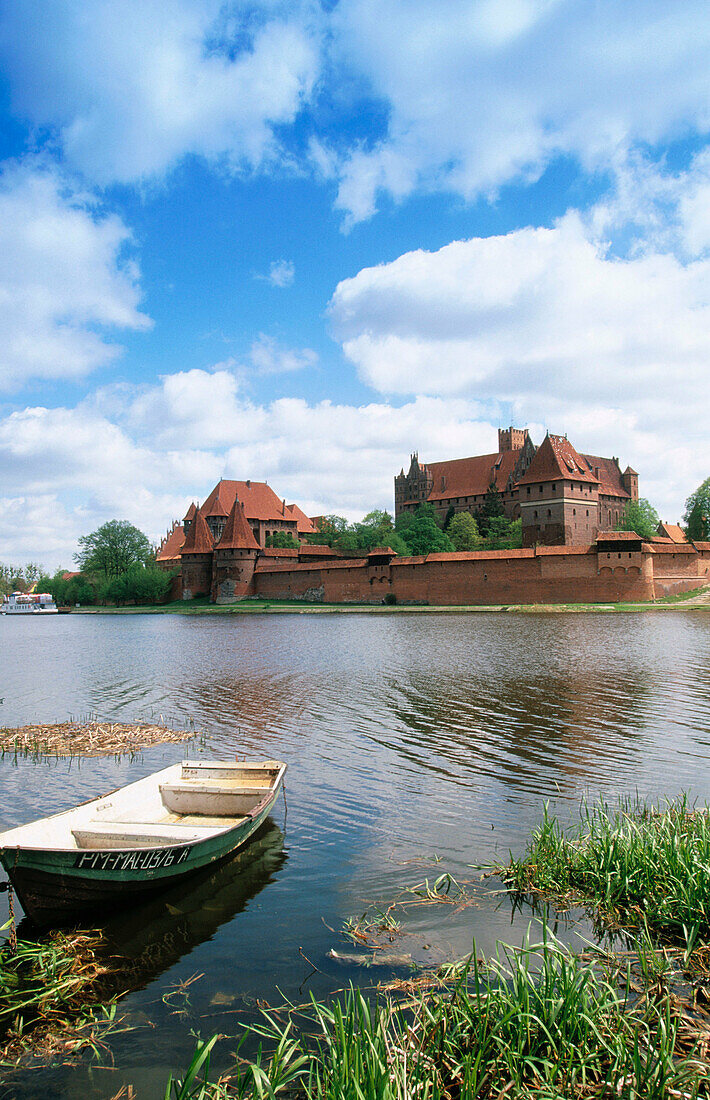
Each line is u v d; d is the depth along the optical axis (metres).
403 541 132.00
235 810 14.63
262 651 51.16
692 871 10.63
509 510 153.25
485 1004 7.86
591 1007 7.90
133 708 29.83
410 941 10.17
